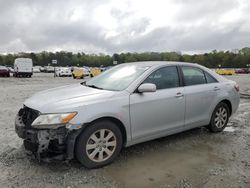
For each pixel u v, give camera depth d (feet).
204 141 15.90
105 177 11.03
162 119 13.91
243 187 10.34
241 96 37.86
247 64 335.47
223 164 12.51
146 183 10.59
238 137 16.80
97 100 11.78
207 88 16.43
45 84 62.80
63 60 383.24
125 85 13.28
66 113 10.88
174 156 13.46
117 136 12.30
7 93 39.88
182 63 15.88
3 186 10.12
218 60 351.87
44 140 10.66
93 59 381.19
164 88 14.24
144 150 14.23
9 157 12.85
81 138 11.23
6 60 347.36
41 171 11.43
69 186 10.25
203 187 10.31
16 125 12.08
